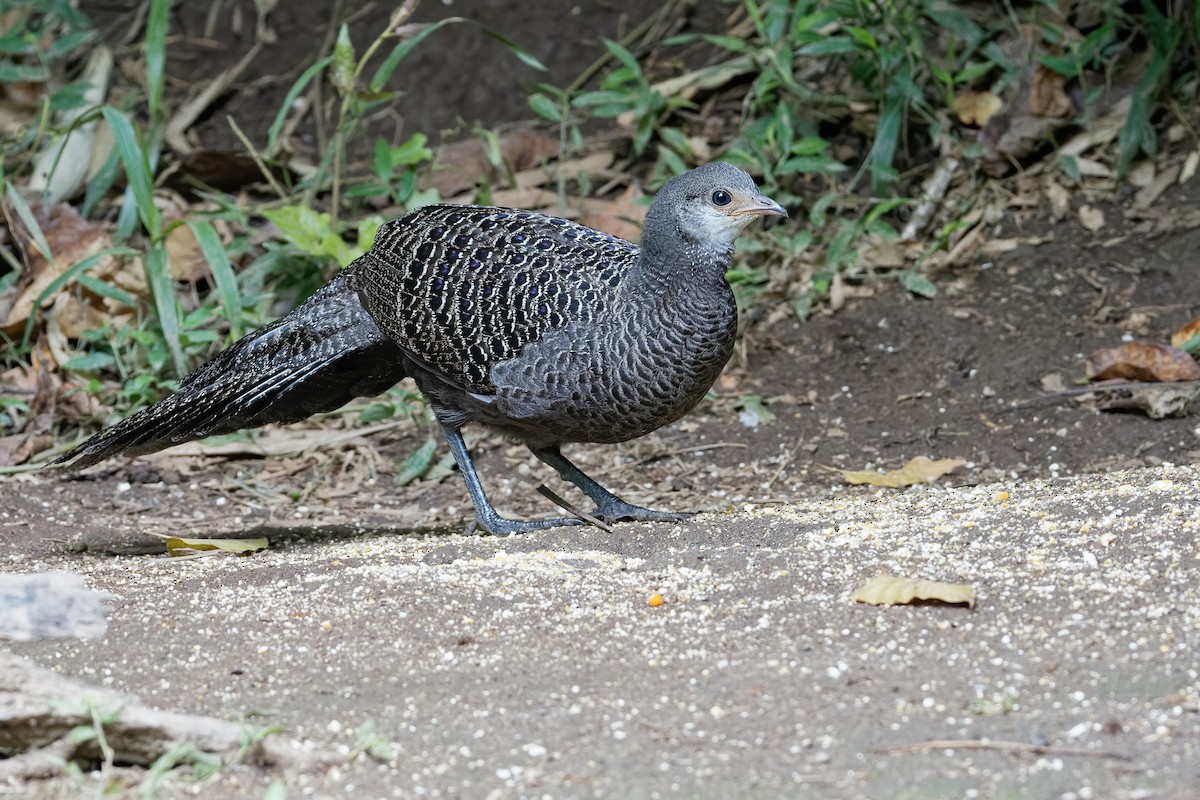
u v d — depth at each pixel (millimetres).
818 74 14664
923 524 8289
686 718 5918
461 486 11219
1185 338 11523
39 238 12156
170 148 15086
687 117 14859
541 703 6105
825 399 11969
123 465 11422
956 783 5320
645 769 5527
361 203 14492
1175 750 5449
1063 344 12023
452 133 14820
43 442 11664
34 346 12492
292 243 13172
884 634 6656
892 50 13320
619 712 5996
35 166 14133
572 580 7668
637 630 6910
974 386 11789
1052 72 13703
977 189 13711
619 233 13648
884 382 12055
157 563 8859
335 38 15805
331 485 11305
